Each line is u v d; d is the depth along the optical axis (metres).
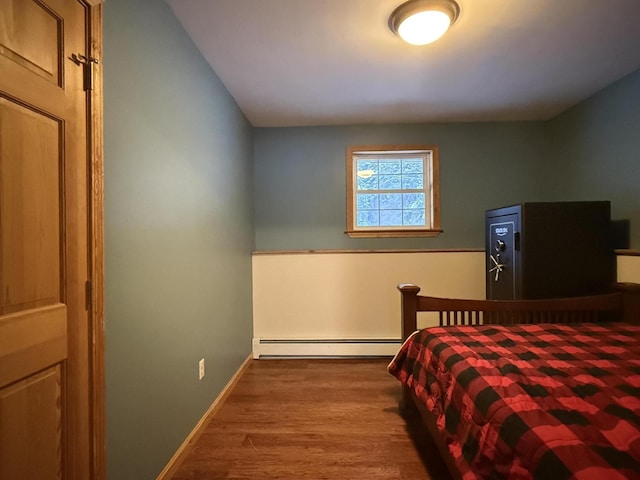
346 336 3.37
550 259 2.44
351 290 3.38
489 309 2.12
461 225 3.48
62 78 1.04
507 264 2.67
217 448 1.86
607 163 2.73
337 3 1.70
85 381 1.12
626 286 2.10
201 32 1.92
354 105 3.02
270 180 3.54
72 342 1.07
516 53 2.20
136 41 1.43
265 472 1.67
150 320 1.52
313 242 3.52
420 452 1.81
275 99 2.85
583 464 0.80
